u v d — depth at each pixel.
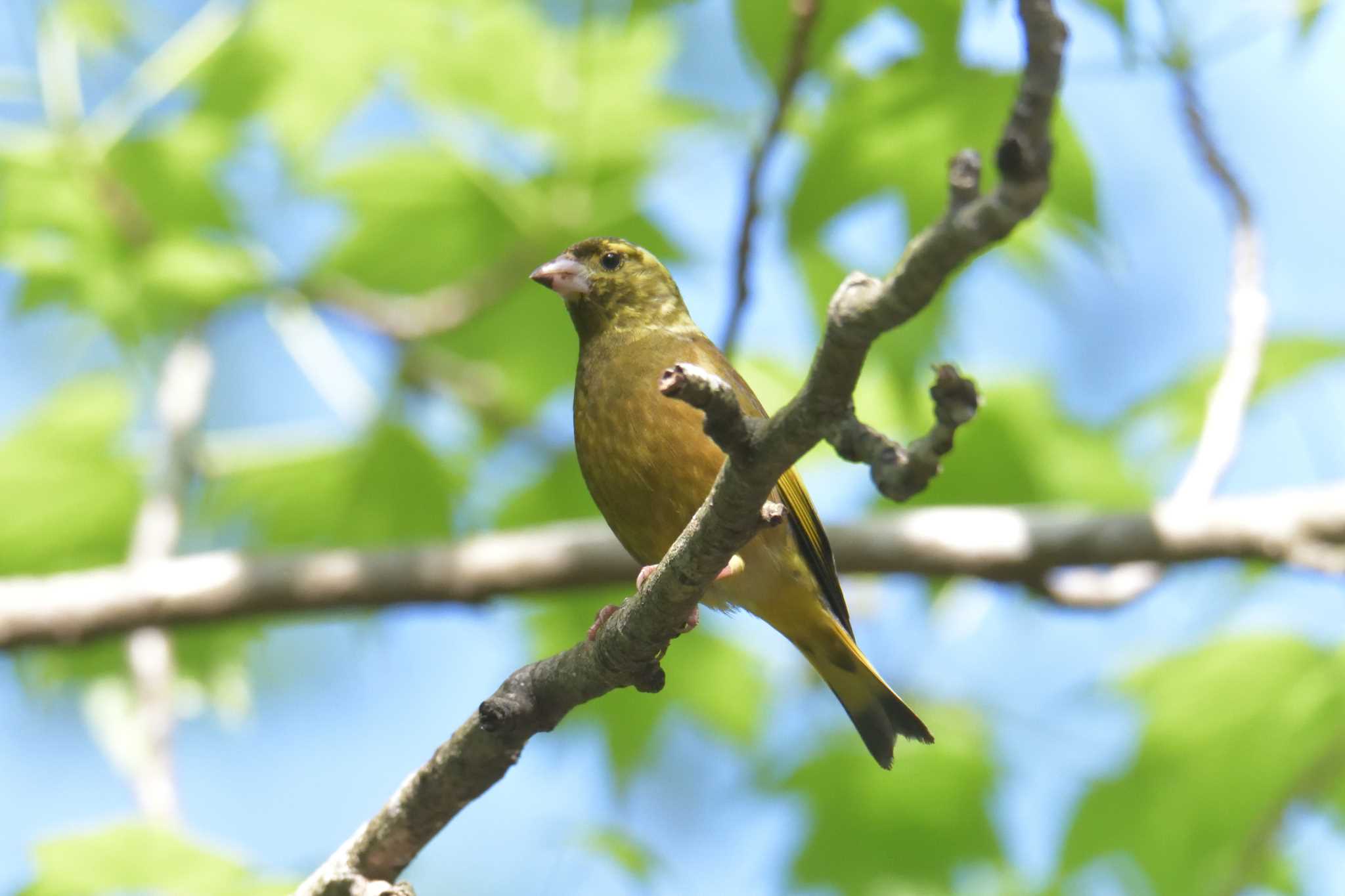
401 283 13.07
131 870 8.12
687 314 9.99
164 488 12.24
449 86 12.32
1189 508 10.80
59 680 13.80
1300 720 11.31
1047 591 11.06
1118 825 11.66
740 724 13.40
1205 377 12.83
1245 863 10.72
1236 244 10.69
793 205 10.02
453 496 13.09
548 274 9.77
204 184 12.32
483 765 6.85
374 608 11.28
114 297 12.18
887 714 8.82
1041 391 12.90
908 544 11.02
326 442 12.90
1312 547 10.70
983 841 12.23
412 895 6.89
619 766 13.36
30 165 11.65
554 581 11.31
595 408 9.02
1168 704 11.55
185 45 11.95
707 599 8.80
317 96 12.26
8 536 12.95
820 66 9.82
